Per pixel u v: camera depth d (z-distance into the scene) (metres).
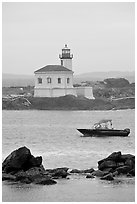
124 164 54.78
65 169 55.84
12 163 51.66
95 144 97.56
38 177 49.84
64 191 46.50
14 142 108.06
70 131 136.62
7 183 48.97
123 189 47.50
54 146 96.44
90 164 66.81
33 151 86.56
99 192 46.31
